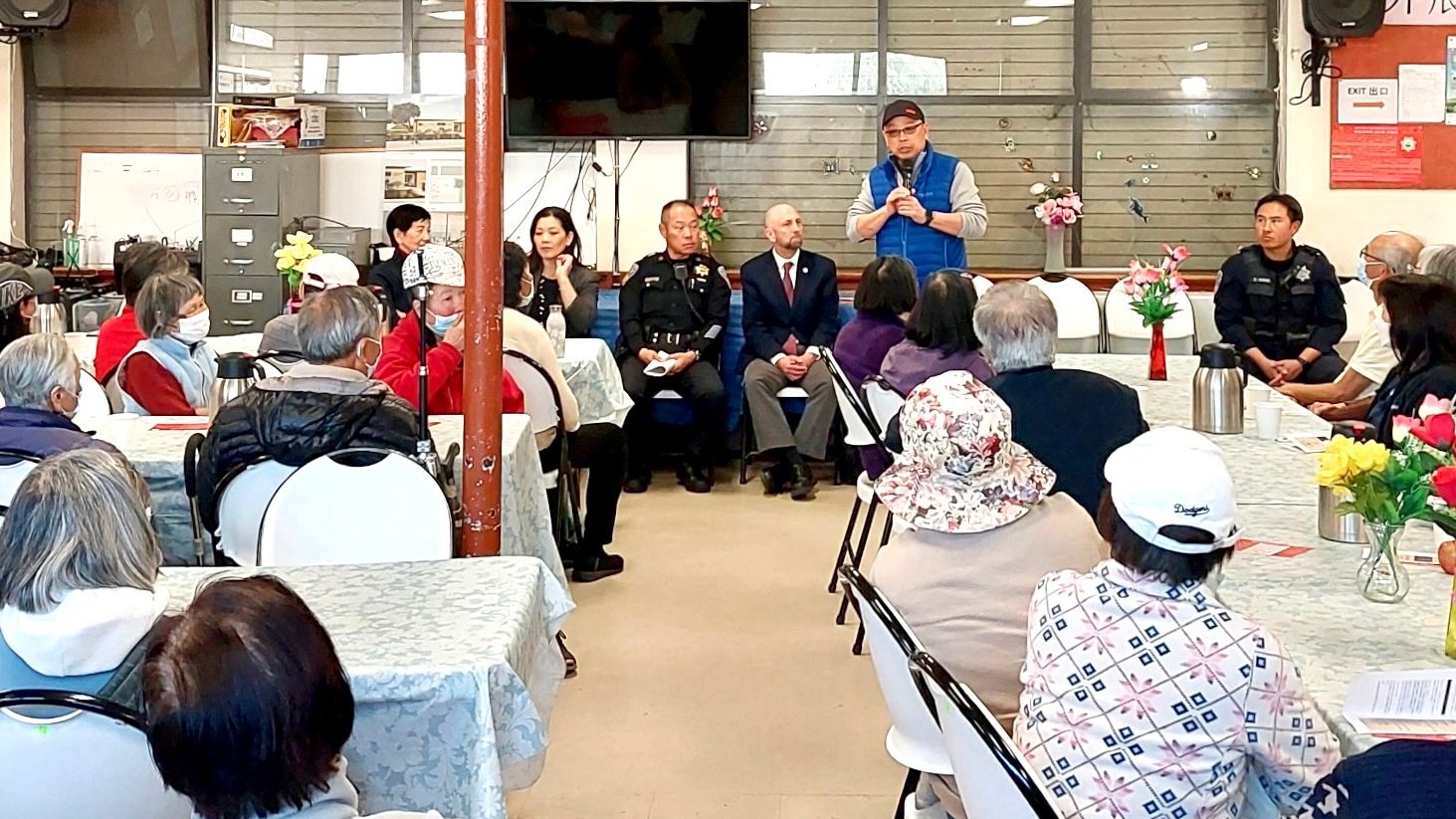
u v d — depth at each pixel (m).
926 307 3.99
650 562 5.19
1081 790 1.67
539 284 6.57
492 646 1.95
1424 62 7.38
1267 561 2.46
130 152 7.88
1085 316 7.04
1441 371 3.41
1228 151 7.60
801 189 7.71
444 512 2.70
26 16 7.41
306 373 2.98
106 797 1.70
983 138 7.66
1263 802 1.70
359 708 1.87
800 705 3.73
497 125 2.76
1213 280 7.37
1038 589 1.81
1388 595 2.21
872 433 3.92
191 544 3.33
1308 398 5.16
